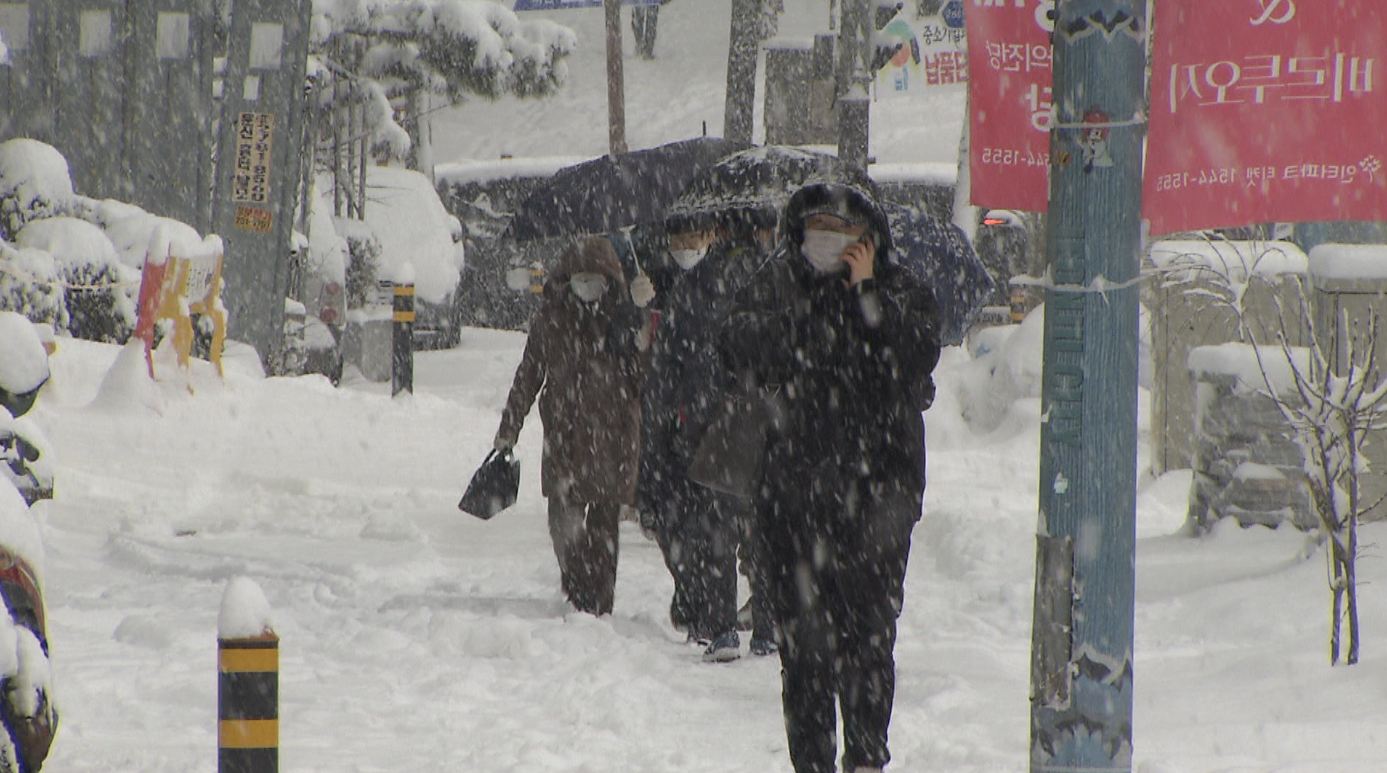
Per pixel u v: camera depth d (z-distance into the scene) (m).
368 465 55.09
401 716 24.39
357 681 26.77
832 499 20.34
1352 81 24.41
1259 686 24.58
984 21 24.02
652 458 29.61
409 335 68.38
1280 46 24.55
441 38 126.12
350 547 40.56
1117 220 16.23
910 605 33.88
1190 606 30.55
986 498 49.66
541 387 33.50
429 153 135.25
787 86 115.31
